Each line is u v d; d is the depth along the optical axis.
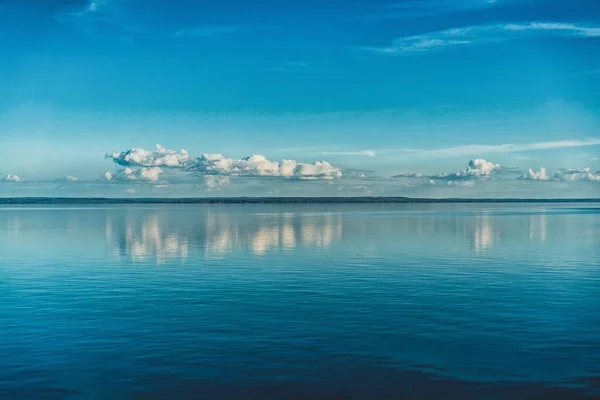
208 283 30.09
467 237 61.50
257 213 165.38
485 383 14.92
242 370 15.88
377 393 14.30
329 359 16.78
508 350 17.59
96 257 42.34
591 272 33.84
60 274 33.53
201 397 14.11
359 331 19.83
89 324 20.95
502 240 57.31
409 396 14.12
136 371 15.84
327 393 14.32
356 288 28.45
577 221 99.81
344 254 44.19
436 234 66.19
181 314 22.58
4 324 21.02
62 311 23.22
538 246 50.72
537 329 20.08
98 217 126.69
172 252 45.88
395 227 80.94
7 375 15.58
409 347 17.94
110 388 14.66
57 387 14.74
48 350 17.75
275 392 14.38
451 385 14.80
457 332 19.69
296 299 25.61
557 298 25.70
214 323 21.05
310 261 39.59
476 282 30.23
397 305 24.20
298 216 134.12
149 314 22.59
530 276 32.31
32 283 30.23
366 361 16.59
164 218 120.56
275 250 47.44
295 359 16.78
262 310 23.28
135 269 35.69
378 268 35.91
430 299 25.53
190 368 16.05
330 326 20.53
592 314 22.38
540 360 16.67
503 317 21.86
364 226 83.88
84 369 16.02
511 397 14.05
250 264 38.03
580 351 17.50
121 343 18.45
